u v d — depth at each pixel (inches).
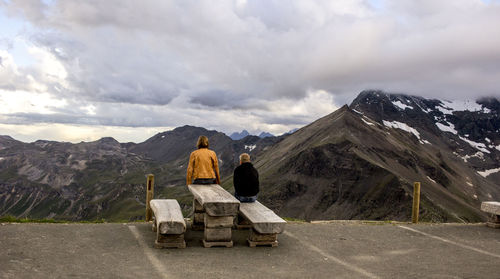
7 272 295.4
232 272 325.4
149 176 560.4
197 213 480.7
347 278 323.6
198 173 475.5
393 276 334.0
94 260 341.4
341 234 493.0
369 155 7406.5
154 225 466.0
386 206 5580.7
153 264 338.0
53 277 291.3
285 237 465.1
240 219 502.0
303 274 329.4
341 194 6294.3
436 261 387.9
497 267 372.2
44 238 402.9
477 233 530.6
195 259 359.6
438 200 5772.6
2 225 444.8
